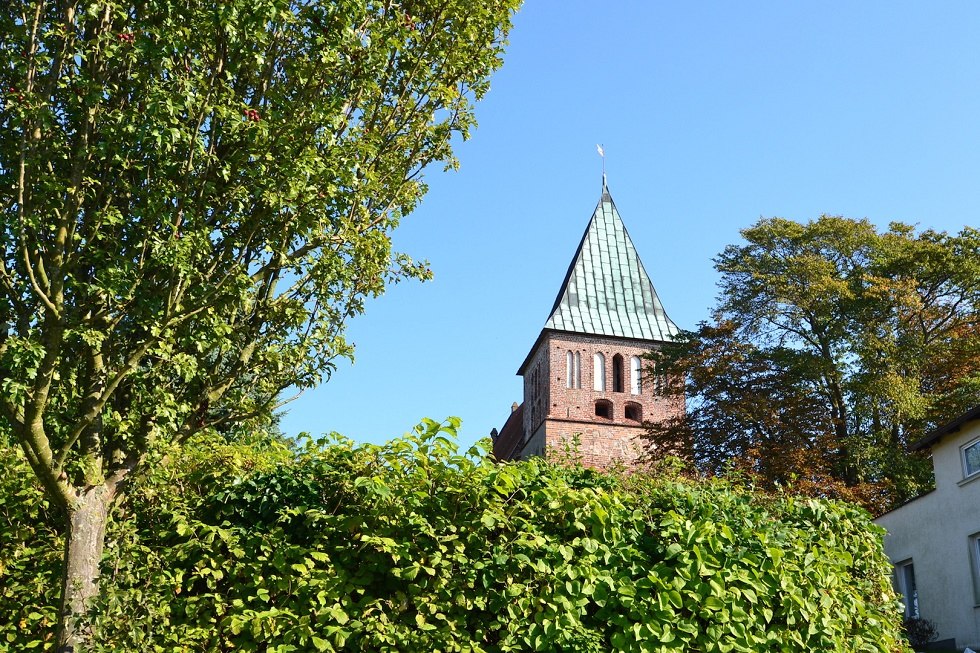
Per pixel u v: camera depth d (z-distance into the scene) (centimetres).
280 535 755
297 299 836
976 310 3697
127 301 727
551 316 7100
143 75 746
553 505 779
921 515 2445
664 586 760
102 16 745
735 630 777
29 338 673
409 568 730
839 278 3869
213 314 758
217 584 750
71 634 657
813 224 4009
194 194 774
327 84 848
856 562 956
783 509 954
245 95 840
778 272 3897
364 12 840
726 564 805
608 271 7375
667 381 4100
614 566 777
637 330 7169
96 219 738
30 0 746
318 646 684
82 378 754
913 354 3509
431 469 779
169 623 701
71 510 685
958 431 2291
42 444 666
